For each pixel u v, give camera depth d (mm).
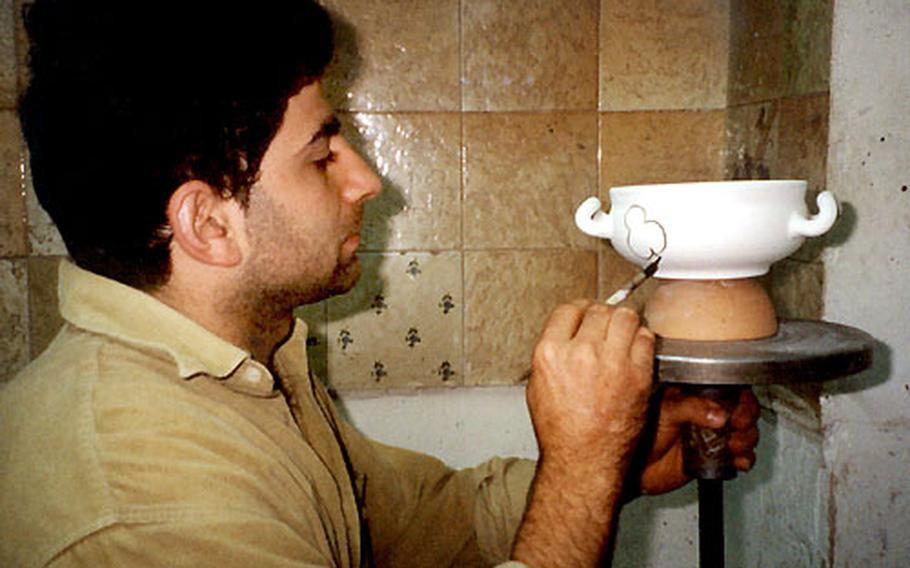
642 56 1411
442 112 1401
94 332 634
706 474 810
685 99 1424
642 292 1452
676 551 1490
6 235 1338
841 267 1104
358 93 1386
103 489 521
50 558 502
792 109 1177
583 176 1428
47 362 629
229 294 676
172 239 649
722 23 1413
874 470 1132
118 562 502
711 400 808
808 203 1133
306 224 681
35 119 623
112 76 595
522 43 1397
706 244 734
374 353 1438
